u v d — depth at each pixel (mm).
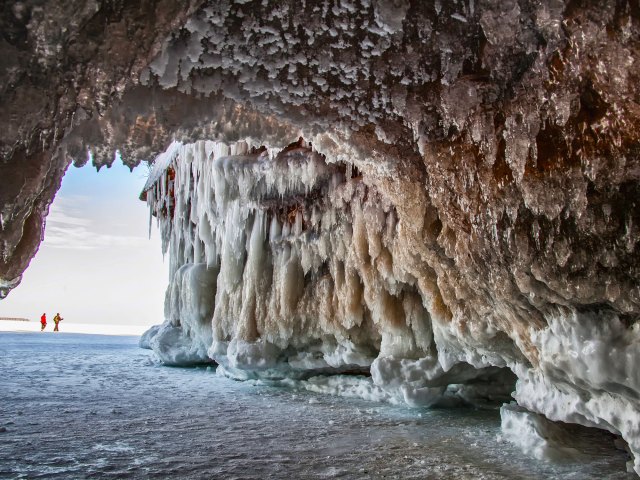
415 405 6730
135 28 2426
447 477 3865
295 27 2785
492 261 3658
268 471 4039
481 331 4578
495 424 5855
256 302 8797
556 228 3195
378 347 7723
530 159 3105
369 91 3381
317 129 3762
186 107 3293
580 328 3287
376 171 4477
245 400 7504
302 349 8688
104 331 36750
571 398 3787
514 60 2910
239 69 3057
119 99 2895
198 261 11648
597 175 2857
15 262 3074
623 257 2945
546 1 2449
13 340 20062
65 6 2127
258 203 8250
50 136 2654
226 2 2568
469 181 3615
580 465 4141
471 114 3316
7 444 4805
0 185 2564
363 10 2676
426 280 5414
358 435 5293
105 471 4020
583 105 2832
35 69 2324
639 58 2502
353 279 7270
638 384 2951
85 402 7125
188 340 12117
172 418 6156
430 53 3059
